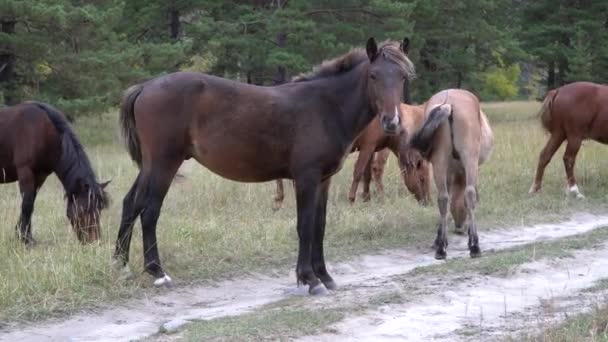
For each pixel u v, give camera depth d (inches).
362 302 294.2
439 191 400.2
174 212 473.7
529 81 2608.3
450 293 309.0
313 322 264.5
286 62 1019.9
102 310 303.6
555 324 251.0
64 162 396.5
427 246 433.7
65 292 310.0
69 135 399.5
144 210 332.8
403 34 1068.5
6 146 403.9
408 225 473.7
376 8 1054.4
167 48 952.3
